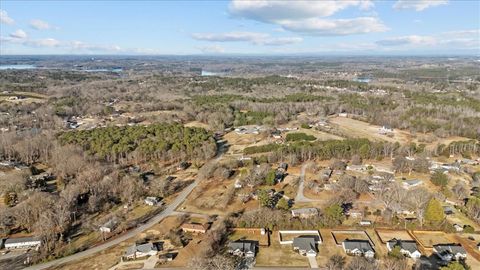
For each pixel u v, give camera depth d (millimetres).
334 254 95562
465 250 95562
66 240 103625
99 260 94125
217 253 95688
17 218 110875
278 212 113625
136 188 134125
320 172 153875
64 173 146625
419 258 93812
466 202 123375
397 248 93688
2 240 101750
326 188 138125
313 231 106750
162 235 106125
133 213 120688
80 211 120500
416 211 116375
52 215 109062
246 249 94688
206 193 136250
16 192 129375
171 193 136875
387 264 88000
